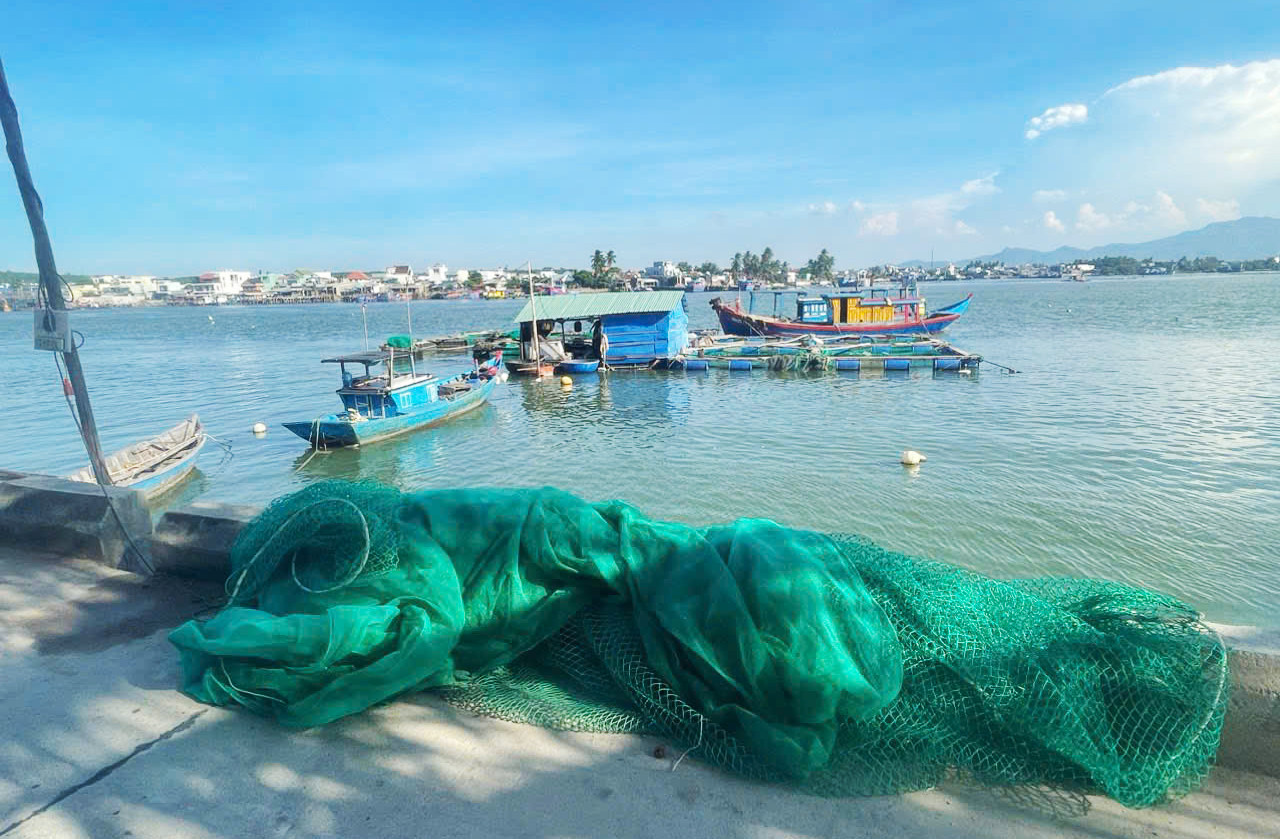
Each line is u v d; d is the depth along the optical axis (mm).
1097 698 3111
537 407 31422
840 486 17281
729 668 3322
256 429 26797
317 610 3744
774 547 3602
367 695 3432
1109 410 25031
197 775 3137
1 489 5793
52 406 33281
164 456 20984
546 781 3096
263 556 4121
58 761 3229
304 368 47594
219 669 3648
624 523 4043
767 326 52812
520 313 41250
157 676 3932
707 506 16281
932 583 3713
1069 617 3434
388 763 3217
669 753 3281
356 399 26656
